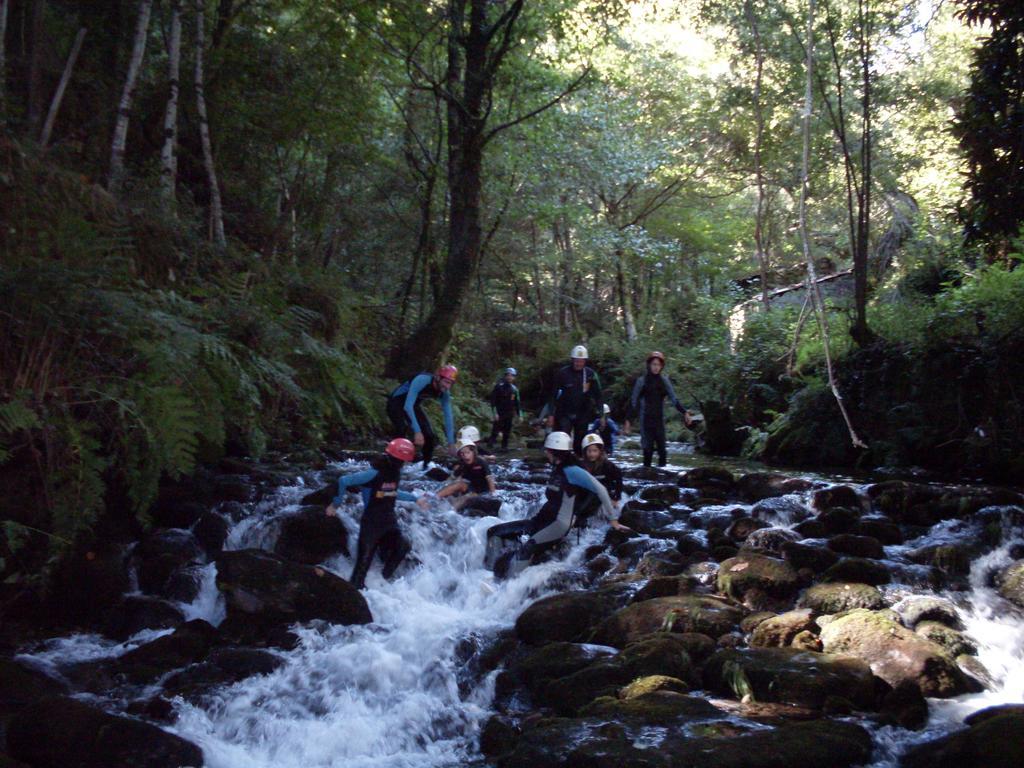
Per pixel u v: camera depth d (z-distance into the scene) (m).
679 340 27.62
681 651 5.82
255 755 5.27
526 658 6.12
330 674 6.05
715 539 7.94
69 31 13.68
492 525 8.55
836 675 5.40
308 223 18.80
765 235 30.03
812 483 9.50
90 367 7.25
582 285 34.19
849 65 18.28
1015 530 7.56
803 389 14.84
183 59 14.88
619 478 8.78
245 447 10.67
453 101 15.38
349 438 13.73
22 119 10.59
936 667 5.53
